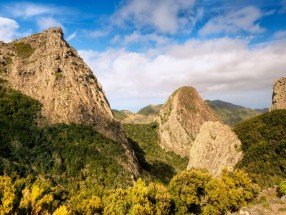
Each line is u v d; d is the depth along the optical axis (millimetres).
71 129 130375
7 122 121625
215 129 126250
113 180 111812
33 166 109250
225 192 71438
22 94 142500
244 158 104688
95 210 72375
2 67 153750
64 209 60531
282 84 142875
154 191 71750
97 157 119812
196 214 73500
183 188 73125
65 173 111438
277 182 82000
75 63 160000
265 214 59312
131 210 66875
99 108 150750
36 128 126625
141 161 159500
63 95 142625
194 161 124250
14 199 62312
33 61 158250
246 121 125938
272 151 99500
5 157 104250
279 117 114625
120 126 154375
